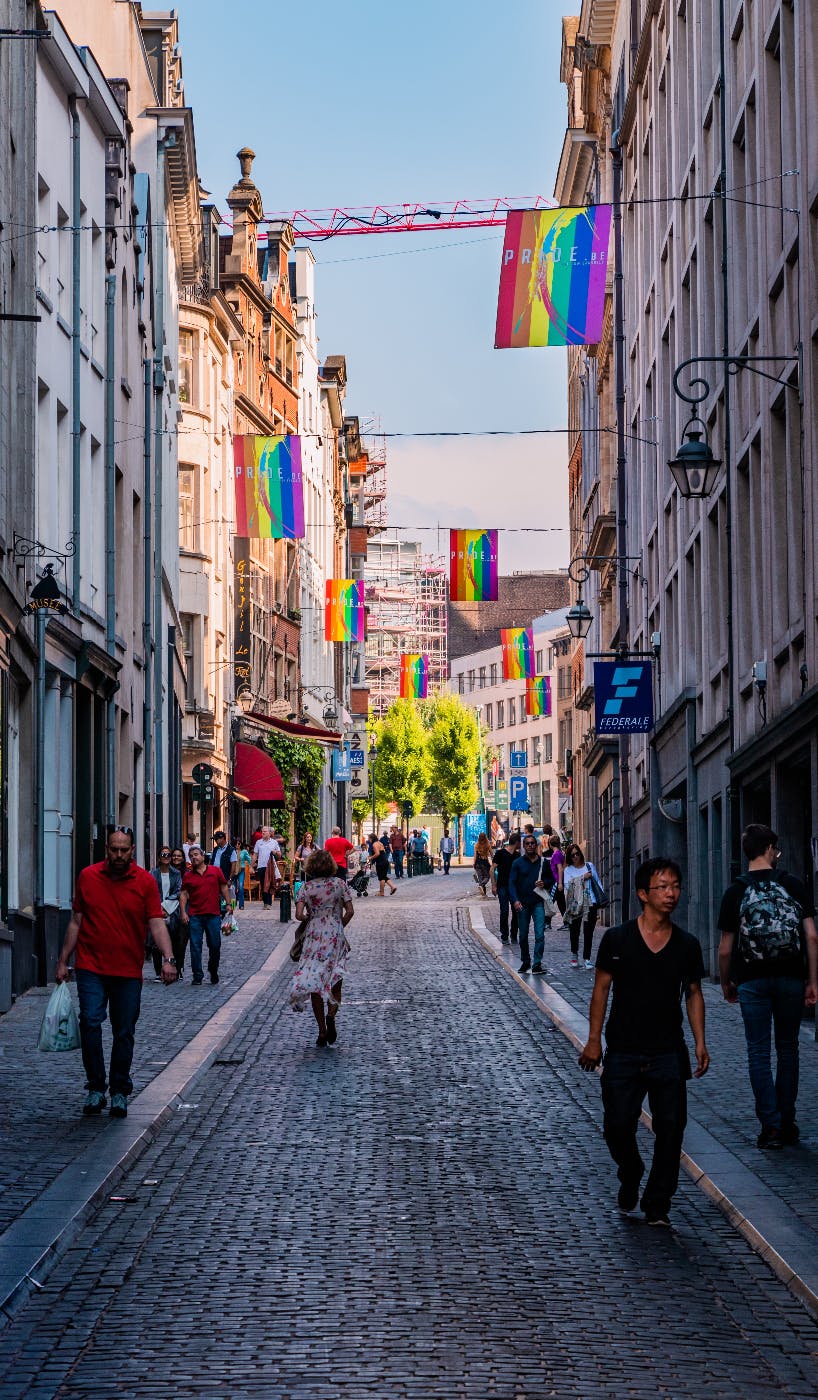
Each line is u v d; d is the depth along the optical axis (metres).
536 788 121.12
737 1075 15.94
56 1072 15.82
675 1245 9.66
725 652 27.97
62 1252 9.38
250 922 40.56
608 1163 12.20
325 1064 17.34
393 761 120.88
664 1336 7.89
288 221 68.69
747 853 12.63
